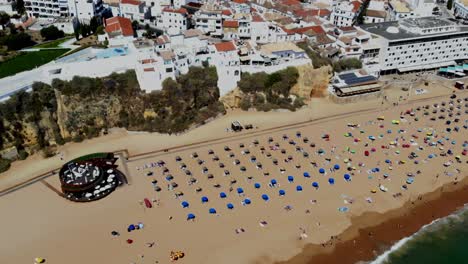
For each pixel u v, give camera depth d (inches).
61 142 4923.7
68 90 5059.1
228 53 5674.2
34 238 3634.4
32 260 3422.7
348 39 6624.0
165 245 3587.6
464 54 7106.3
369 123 5521.7
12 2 7736.2
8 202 4045.3
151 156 4739.2
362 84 6240.2
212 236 3695.9
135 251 3521.2
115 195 4151.1
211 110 5561.0
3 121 4603.8
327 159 4758.9
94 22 7185.0
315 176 4485.7
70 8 7529.5
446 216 4072.3
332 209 4047.7
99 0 7721.5
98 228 3750.0
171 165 4584.2
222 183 4330.7
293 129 5344.5
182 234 3708.2
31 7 7677.2
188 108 5378.9
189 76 5556.1
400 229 3892.7
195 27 7268.7
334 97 6028.5
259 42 6732.3
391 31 6830.7
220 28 7150.6
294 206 4062.5
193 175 4431.6
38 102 4867.1
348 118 5639.8
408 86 6481.3
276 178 4434.1
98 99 5162.4
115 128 5211.6
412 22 7062.0
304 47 6387.8
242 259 3486.7
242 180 4384.8
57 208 3981.3
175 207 4008.4
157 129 5172.2
